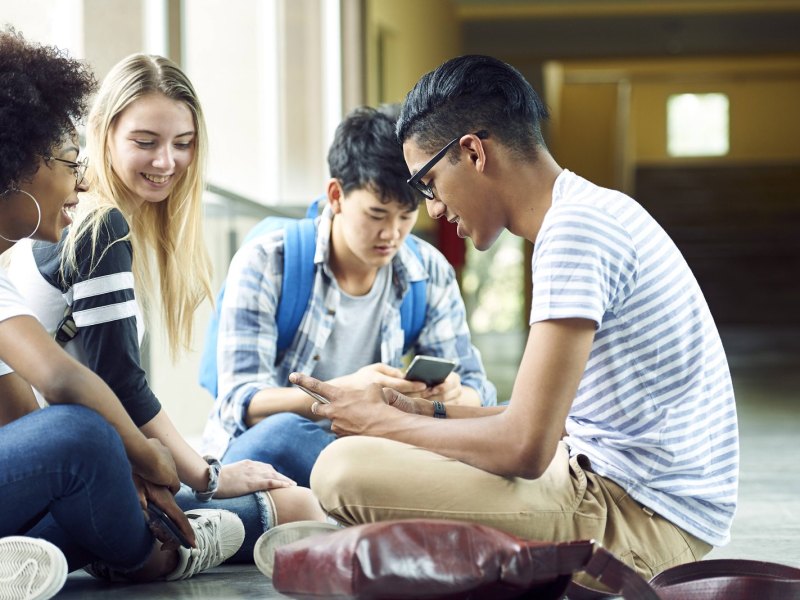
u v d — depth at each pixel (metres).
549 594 1.62
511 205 1.89
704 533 1.93
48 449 1.76
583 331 1.74
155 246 2.46
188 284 2.47
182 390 4.10
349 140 2.61
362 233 2.63
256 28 5.89
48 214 1.86
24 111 1.79
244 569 2.23
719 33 12.73
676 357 1.85
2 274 1.84
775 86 20.34
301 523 2.00
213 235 4.36
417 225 8.54
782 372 9.24
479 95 1.87
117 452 1.83
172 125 2.31
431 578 1.54
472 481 1.82
